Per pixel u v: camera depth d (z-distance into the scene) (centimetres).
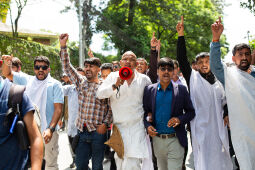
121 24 2284
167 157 362
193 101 371
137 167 355
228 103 337
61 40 392
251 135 329
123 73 324
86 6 1923
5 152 179
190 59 2678
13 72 424
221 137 361
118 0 2406
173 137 353
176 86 360
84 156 377
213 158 360
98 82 390
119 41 2230
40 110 397
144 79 377
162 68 351
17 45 1530
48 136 364
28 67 1578
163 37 2714
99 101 376
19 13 1750
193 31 2541
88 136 373
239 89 333
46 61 405
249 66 346
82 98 386
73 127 488
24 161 188
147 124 356
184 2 2531
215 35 329
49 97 400
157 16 2377
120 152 349
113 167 463
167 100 356
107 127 378
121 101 360
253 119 329
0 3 1645
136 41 2209
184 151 360
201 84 372
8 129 181
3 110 180
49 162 405
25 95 191
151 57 433
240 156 329
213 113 368
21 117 188
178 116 348
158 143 359
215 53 330
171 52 2755
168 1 2484
